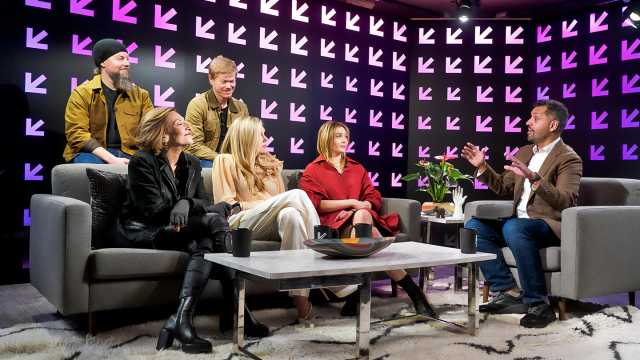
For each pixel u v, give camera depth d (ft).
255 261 5.13
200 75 12.62
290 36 14.17
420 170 16.61
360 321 5.05
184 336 5.42
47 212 6.55
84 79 11.09
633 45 14.49
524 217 8.43
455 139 16.56
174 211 6.30
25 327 6.42
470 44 16.57
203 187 7.66
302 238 6.95
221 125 12.28
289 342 5.79
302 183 9.00
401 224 9.00
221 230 6.31
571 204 7.76
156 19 11.98
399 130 16.43
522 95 16.44
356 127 15.53
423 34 16.62
